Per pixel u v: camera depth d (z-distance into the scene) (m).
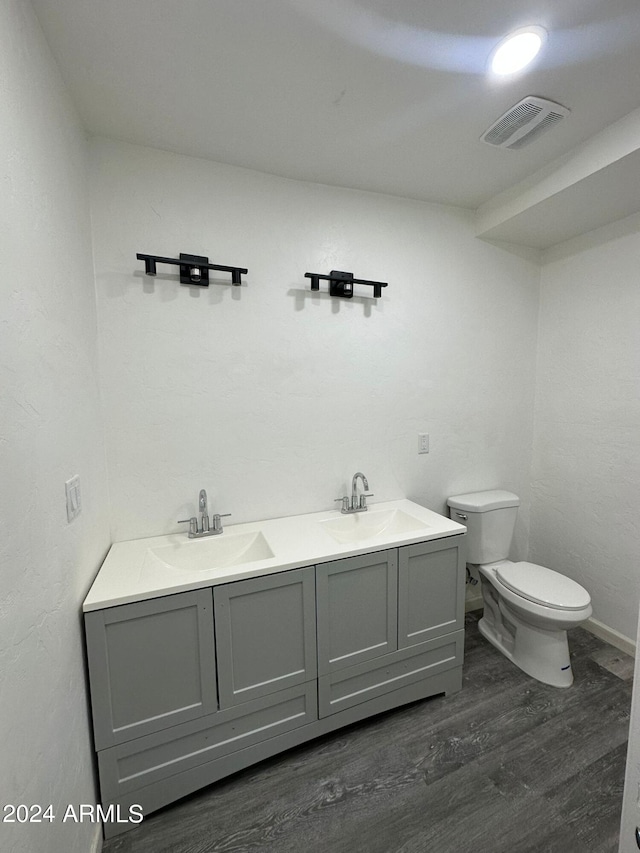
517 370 2.59
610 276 2.18
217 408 1.84
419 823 1.30
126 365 1.66
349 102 1.41
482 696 1.86
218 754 1.43
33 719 0.85
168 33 1.11
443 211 2.26
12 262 0.83
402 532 2.05
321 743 1.62
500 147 1.70
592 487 2.33
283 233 1.90
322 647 1.58
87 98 1.35
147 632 1.30
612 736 1.62
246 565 1.47
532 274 2.56
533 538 2.72
